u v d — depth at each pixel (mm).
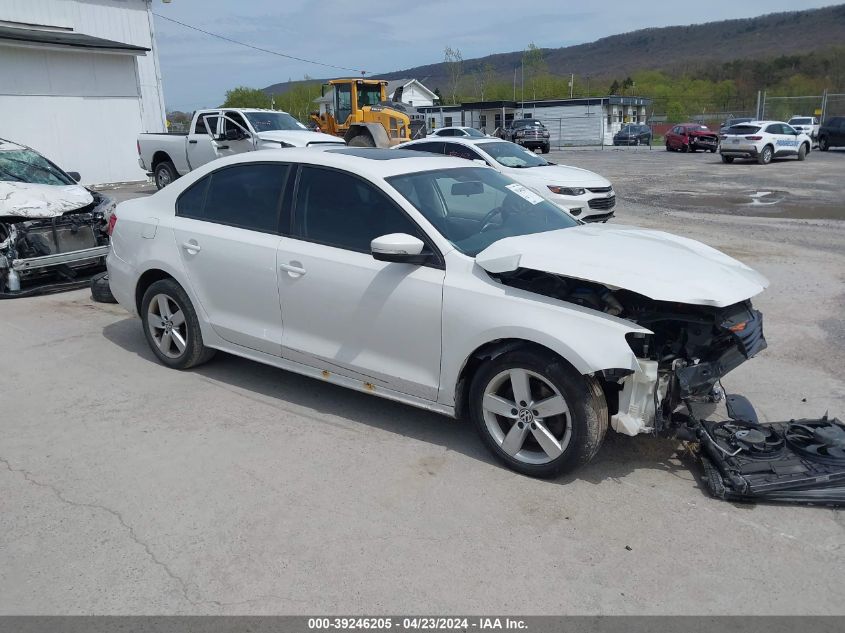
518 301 3750
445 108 59281
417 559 3164
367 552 3215
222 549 3246
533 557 3174
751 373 5348
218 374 5445
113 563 3150
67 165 19219
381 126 19297
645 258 3887
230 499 3660
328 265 4402
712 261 4059
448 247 4047
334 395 5035
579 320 3586
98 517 3504
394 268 4156
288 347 4703
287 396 5016
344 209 4480
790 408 4711
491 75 89938
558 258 3797
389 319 4172
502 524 3428
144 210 5590
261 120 15594
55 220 7887
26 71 18016
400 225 4230
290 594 2945
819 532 3352
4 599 2918
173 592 2961
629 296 3889
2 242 7703
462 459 4078
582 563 3131
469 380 4160
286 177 4770
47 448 4230
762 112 43344
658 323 3881
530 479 3852
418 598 2916
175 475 3906
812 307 7078
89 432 4441
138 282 5574
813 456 3703
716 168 25172
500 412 3902
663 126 59062
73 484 3820
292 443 4285
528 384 3787
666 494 3693
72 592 2963
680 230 11641
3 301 7723
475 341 3859
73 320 6941
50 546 3273
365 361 4359
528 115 57031
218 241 4984
